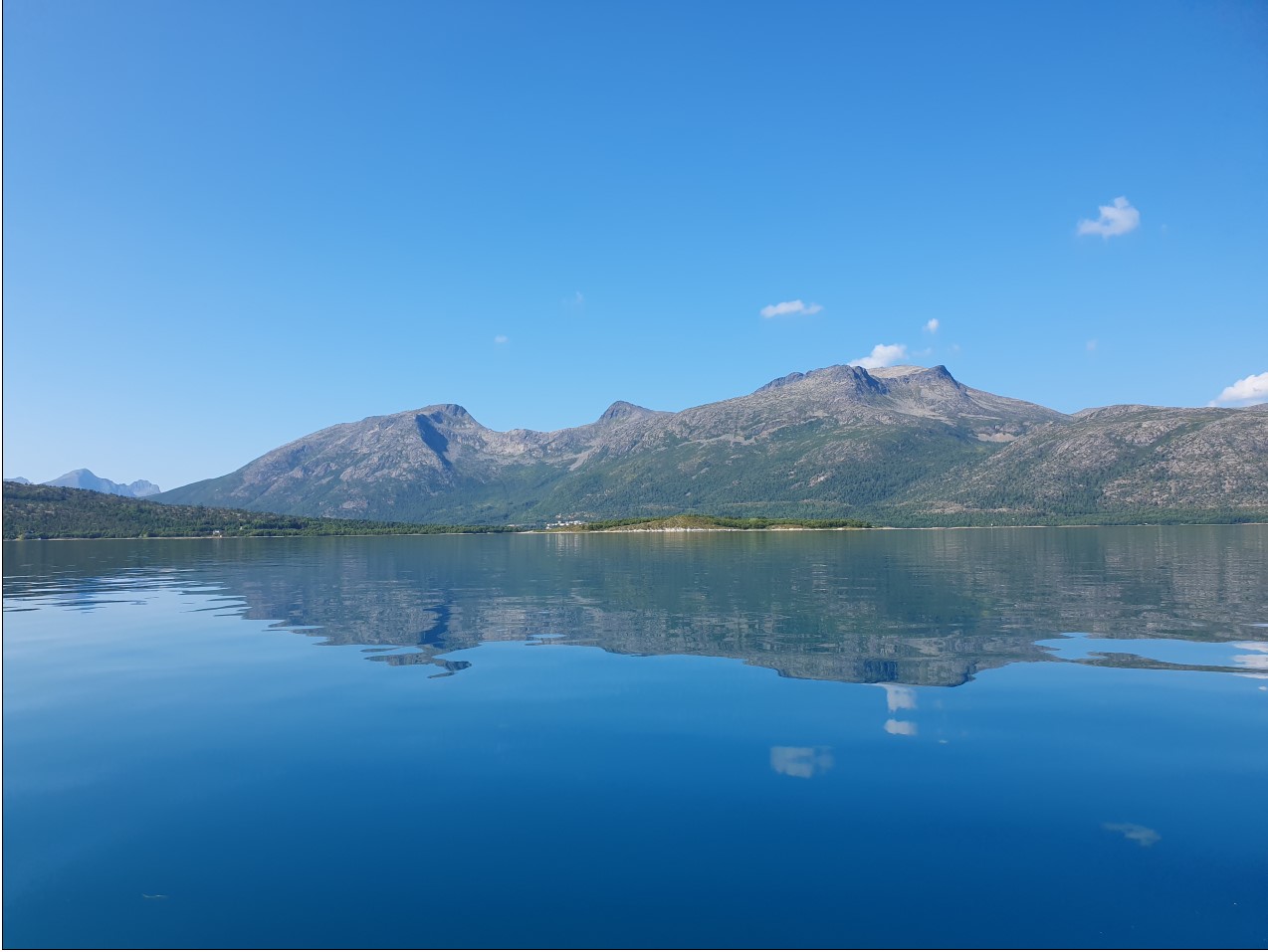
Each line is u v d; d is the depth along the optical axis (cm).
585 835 1429
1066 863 1319
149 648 3297
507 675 2644
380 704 2300
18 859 1352
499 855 1359
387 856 1357
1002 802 1558
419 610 4472
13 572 8106
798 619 3884
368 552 12950
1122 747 1858
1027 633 3406
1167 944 1095
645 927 1142
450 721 2117
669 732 1997
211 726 2108
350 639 3462
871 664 2770
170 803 1590
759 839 1409
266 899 1223
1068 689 2384
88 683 2625
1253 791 1606
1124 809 1524
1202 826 1452
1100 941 1105
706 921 1156
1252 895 1215
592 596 5125
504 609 4469
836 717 2106
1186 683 2453
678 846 1384
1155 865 1309
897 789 1622
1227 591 5122
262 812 1542
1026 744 1883
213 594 5553
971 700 2269
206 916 1175
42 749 1927
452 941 1111
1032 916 1166
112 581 6812
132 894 1241
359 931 1137
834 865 1314
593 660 2895
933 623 3719
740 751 1850
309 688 2506
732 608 4369
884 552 10988
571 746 1898
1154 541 13638
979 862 1320
